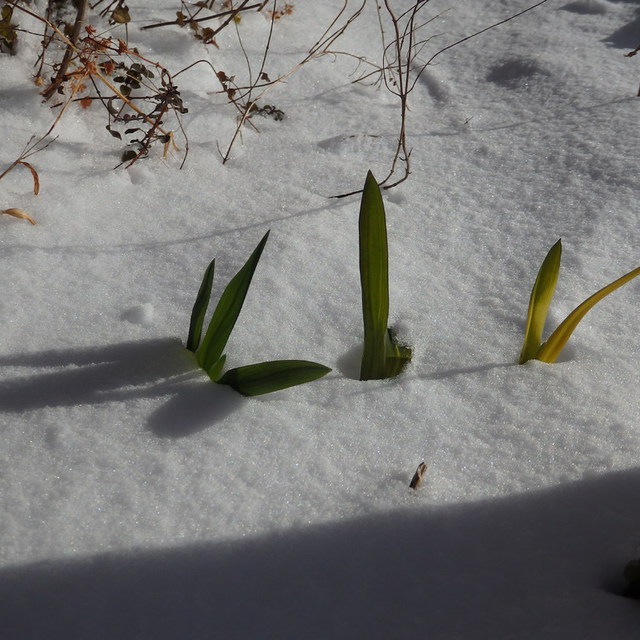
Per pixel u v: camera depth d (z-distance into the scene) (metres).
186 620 0.52
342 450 0.63
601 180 0.91
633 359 0.71
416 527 0.57
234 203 0.88
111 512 0.58
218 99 1.03
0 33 0.92
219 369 0.67
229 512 0.58
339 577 0.54
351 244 0.83
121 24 1.06
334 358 0.72
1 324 0.71
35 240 0.80
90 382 0.67
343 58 1.15
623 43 1.17
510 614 0.52
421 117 1.05
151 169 0.91
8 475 0.59
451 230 0.87
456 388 0.69
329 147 0.98
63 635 0.51
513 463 0.62
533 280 0.80
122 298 0.75
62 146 0.90
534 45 1.18
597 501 0.59
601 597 0.53
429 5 1.30
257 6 1.13
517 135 1.00
